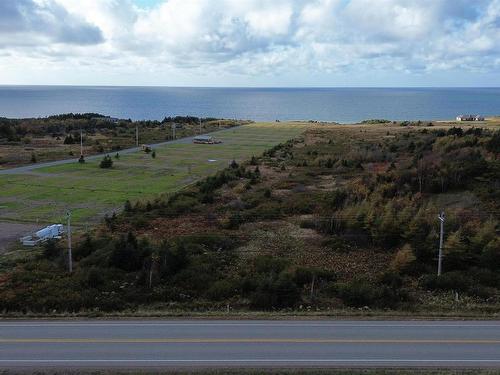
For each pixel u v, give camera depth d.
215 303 24.12
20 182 52.88
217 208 42.06
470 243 29.23
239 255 30.98
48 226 35.81
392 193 40.88
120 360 16.88
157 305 23.86
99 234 34.44
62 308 22.95
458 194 40.22
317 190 48.59
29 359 16.95
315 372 15.77
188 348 17.98
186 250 30.31
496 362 16.83
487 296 24.94
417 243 30.31
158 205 42.28
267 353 17.52
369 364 16.59
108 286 25.52
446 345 18.34
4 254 30.47
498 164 43.22
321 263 29.77
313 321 21.14
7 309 22.89
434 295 25.27
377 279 27.20
